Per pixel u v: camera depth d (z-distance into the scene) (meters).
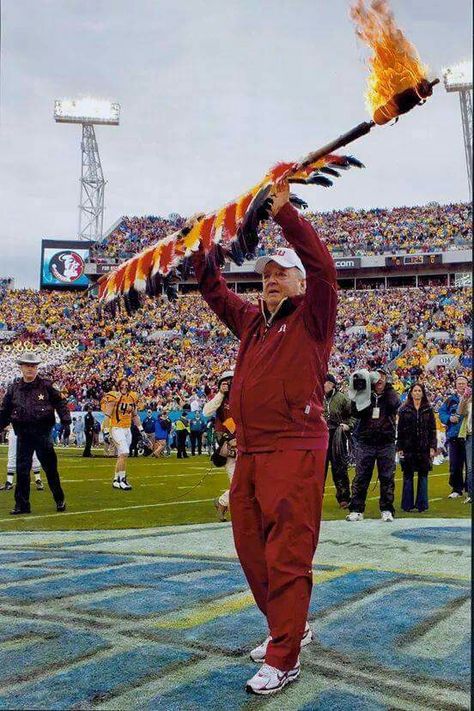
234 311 3.49
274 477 3.05
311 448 3.09
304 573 2.99
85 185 59.28
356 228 57.38
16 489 8.91
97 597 4.34
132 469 16.61
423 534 7.17
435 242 53.19
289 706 2.74
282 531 3.01
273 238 50.19
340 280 58.03
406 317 45.62
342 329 45.56
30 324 47.16
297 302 3.22
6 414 8.88
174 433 26.17
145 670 3.11
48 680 2.99
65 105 58.72
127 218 61.62
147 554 5.86
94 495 11.02
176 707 2.73
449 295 47.88
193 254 3.42
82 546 6.30
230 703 2.77
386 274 55.12
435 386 32.41
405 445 9.46
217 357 41.28
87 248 55.94
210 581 4.79
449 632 3.68
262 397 3.10
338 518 8.72
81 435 28.66
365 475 8.41
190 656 3.29
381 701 2.79
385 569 5.23
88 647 3.40
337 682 3.00
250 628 3.71
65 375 37.72
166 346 43.78
